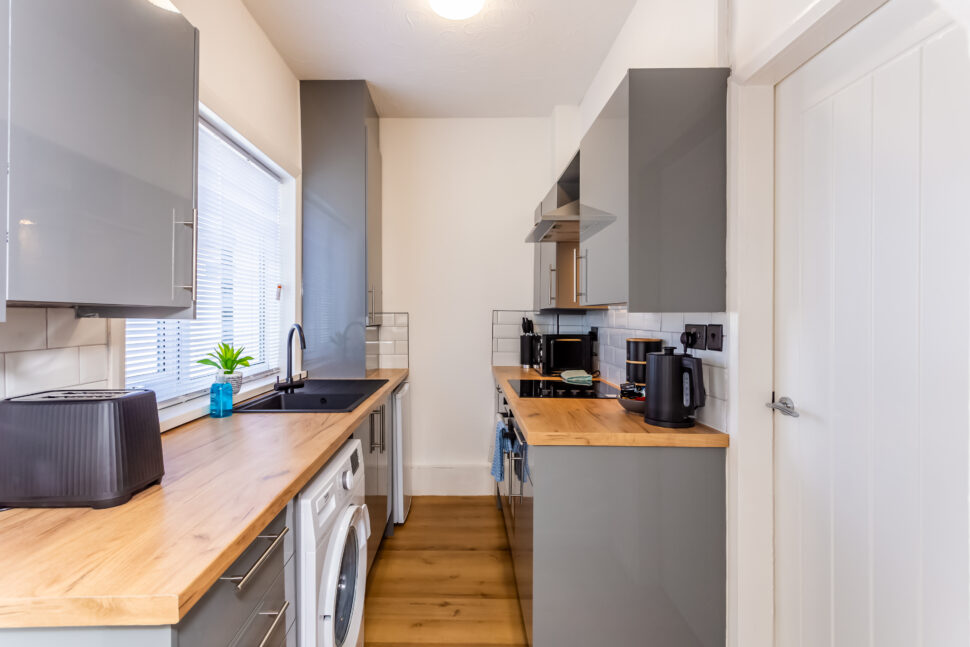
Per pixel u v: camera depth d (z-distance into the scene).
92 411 0.92
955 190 0.87
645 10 1.97
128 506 0.93
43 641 0.65
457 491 3.33
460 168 3.33
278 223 2.68
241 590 0.87
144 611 0.63
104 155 0.90
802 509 1.27
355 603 1.49
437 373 3.34
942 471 0.90
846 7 1.01
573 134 3.11
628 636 1.46
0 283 0.69
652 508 1.46
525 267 3.35
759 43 1.29
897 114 0.98
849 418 1.11
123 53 0.95
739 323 1.38
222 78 1.90
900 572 0.99
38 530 0.82
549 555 1.46
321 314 2.78
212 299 2.03
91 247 0.86
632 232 1.45
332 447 1.39
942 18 0.88
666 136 1.45
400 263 3.32
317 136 2.76
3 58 0.70
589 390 2.29
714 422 1.52
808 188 1.24
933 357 0.91
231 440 1.43
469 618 1.96
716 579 1.47
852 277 1.10
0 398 1.03
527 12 2.14
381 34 2.31
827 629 1.18
